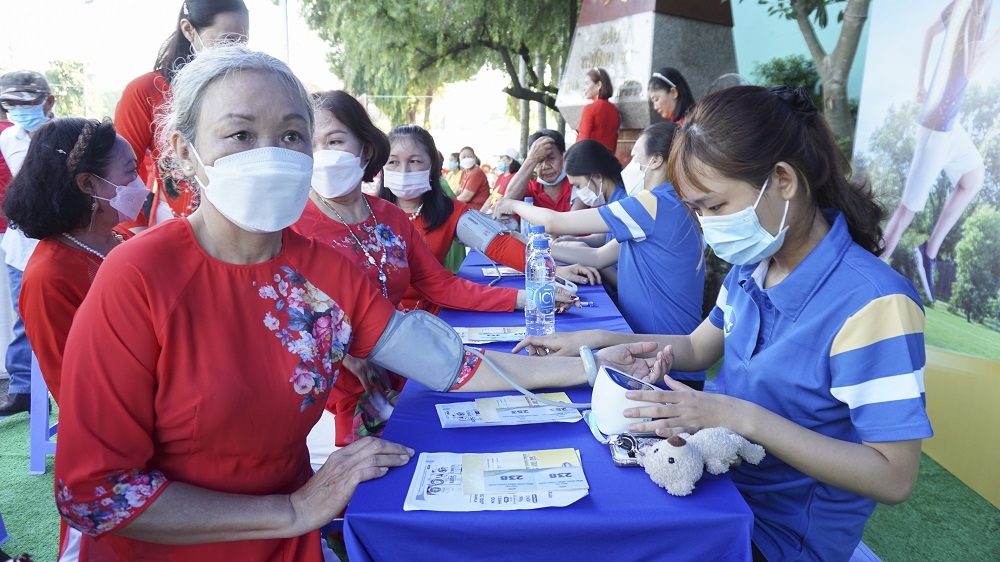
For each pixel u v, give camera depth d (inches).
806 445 42.6
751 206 44.7
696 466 39.6
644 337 64.3
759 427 43.1
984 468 94.6
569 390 56.9
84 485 38.3
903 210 113.0
